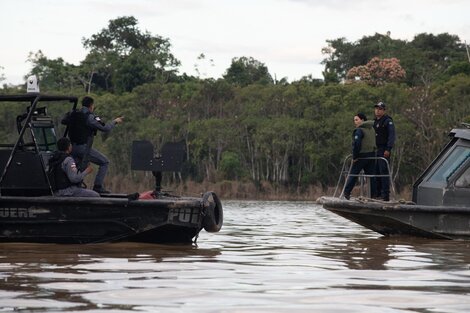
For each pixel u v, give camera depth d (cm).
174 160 1702
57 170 1673
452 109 6581
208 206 1706
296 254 1491
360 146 2027
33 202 1636
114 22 11225
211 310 873
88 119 1758
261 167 6981
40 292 981
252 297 961
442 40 11144
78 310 866
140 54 9756
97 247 1588
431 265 1305
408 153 6359
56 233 1642
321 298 957
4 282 1066
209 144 7075
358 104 7044
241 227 2348
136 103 7875
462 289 1032
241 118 7250
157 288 1021
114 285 1044
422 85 8225
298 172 6925
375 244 1727
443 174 1953
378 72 8994
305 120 6925
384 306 908
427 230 1861
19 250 1519
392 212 1862
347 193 2045
